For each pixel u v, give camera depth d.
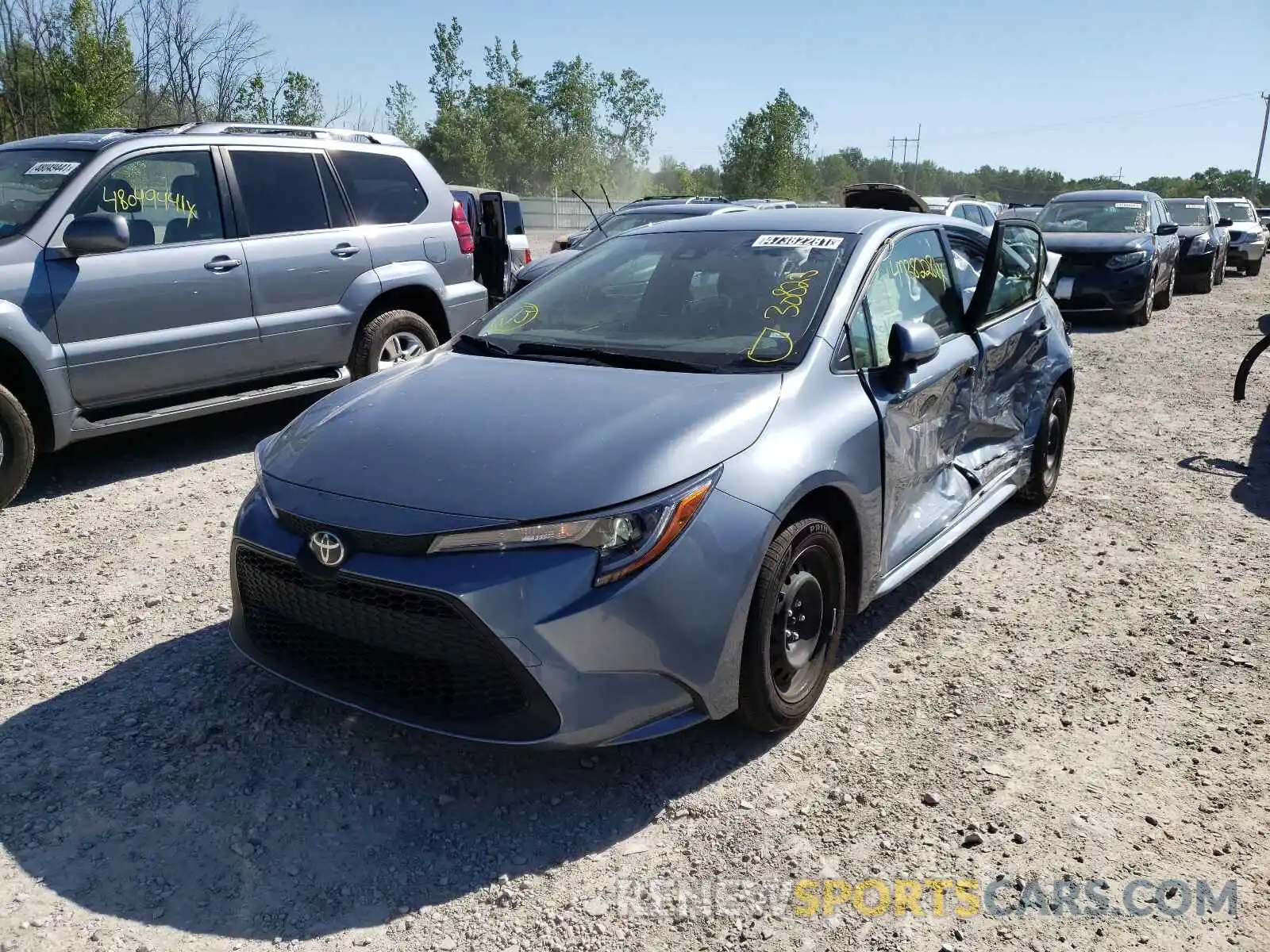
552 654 2.68
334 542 2.82
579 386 3.38
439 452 3.01
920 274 4.32
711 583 2.86
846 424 3.41
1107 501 5.84
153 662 3.76
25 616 4.14
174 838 2.80
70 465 6.27
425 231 7.37
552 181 61.00
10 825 2.83
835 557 3.37
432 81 56.22
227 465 6.27
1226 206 23.88
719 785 3.09
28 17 20.84
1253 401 8.49
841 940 2.47
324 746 3.24
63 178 5.63
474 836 2.84
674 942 2.47
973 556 4.98
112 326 5.65
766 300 3.76
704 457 2.96
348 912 2.55
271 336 6.38
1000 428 4.90
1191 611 4.36
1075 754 3.27
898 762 3.21
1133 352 11.05
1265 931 2.50
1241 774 3.17
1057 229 14.11
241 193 6.33
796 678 3.34
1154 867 2.74
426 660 2.81
